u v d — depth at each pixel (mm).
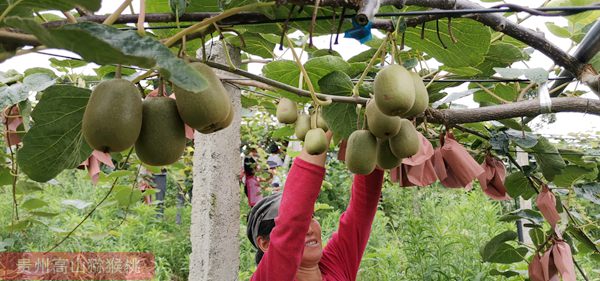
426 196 6852
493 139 2354
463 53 1613
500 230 4145
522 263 3602
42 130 1099
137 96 943
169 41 1026
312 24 1080
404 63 1630
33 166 1146
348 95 1794
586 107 1863
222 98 981
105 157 2201
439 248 3855
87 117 907
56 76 1965
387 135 1367
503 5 1253
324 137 1805
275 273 2113
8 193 6348
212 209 2486
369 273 4441
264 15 1196
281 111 2383
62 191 7555
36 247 4996
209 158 2508
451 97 2367
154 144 969
